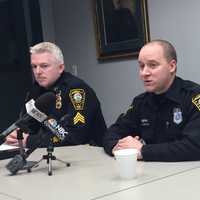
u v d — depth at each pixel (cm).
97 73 407
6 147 216
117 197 132
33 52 259
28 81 455
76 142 238
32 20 453
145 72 198
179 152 173
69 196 137
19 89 452
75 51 428
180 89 201
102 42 395
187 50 329
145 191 136
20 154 180
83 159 193
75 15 422
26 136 194
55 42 450
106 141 208
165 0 338
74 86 250
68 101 246
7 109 447
